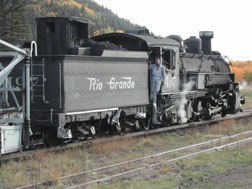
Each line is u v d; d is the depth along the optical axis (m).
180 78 16.31
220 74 19.16
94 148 10.95
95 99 11.34
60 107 10.30
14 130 9.37
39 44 12.22
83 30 12.41
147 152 11.05
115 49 12.41
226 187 7.54
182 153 10.72
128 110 12.88
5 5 40.72
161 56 14.07
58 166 8.95
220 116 21.16
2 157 9.45
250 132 14.69
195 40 19.31
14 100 11.23
